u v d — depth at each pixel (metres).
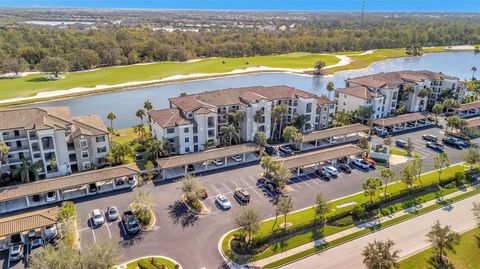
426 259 60.25
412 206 76.44
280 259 59.50
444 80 143.88
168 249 61.03
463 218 72.44
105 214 70.81
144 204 68.50
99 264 48.66
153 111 103.38
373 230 68.06
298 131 108.19
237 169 91.25
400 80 139.50
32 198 75.88
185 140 97.06
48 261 48.16
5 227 60.84
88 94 178.62
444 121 131.62
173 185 82.69
